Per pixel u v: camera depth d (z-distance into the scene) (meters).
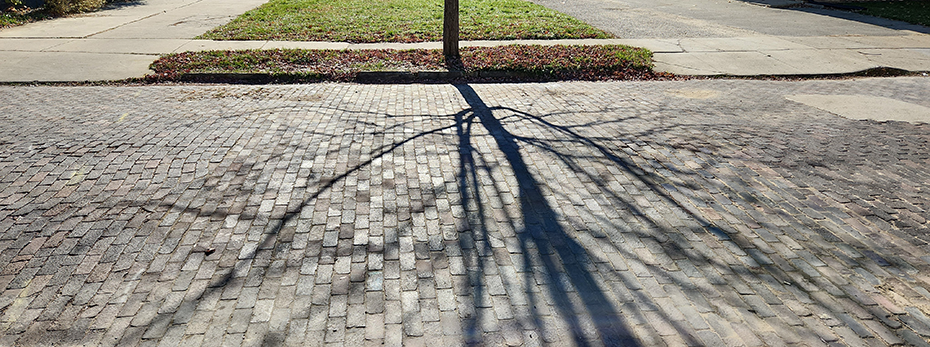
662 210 4.49
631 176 5.20
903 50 12.88
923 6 21.14
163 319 3.07
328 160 5.48
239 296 3.28
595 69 10.56
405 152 5.75
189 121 6.81
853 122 7.32
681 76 10.52
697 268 3.65
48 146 5.77
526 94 8.77
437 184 4.93
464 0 21.73
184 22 15.71
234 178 5.00
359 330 3.00
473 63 10.51
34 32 13.39
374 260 3.68
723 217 4.39
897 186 5.10
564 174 5.21
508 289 3.38
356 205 4.49
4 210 4.31
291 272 3.54
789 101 8.53
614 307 3.22
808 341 2.96
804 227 4.26
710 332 3.01
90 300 3.23
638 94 8.88
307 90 8.84
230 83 9.64
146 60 10.73
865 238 4.11
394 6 19.33
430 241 3.94
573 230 4.12
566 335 2.97
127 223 4.14
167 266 3.59
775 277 3.57
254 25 14.96
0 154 5.51
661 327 3.04
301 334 2.96
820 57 12.09
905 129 7.01
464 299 3.28
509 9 18.88
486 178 5.08
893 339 2.99
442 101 8.15
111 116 7.02
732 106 8.12
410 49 11.75
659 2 22.88
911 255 3.89
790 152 5.96
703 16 18.50
